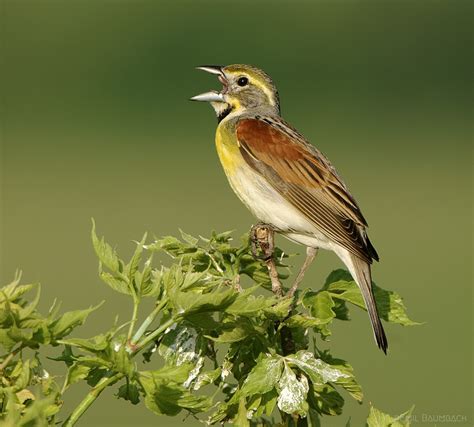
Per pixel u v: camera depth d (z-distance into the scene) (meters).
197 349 4.09
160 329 3.69
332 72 27.62
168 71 26.69
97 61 26.84
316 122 24.91
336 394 4.05
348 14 29.42
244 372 4.11
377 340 5.16
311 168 6.72
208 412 4.12
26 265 15.49
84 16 27.98
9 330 3.36
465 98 26.86
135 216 18.58
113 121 25.02
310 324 4.13
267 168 6.78
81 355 3.59
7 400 3.39
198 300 3.63
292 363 3.87
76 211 19.28
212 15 28.58
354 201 6.68
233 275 4.40
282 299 4.13
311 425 4.10
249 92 7.44
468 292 14.38
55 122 25.05
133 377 3.57
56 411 3.42
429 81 27.44
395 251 16.97
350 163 22.77
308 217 6.64
